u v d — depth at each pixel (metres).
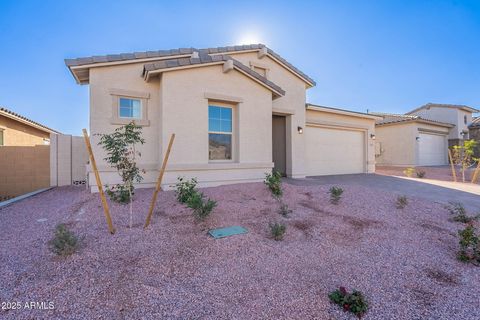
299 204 6.65
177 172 7.91
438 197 8.05
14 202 7.20
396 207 6.55
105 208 4.35
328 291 3.02
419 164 21.11
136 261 3.44
